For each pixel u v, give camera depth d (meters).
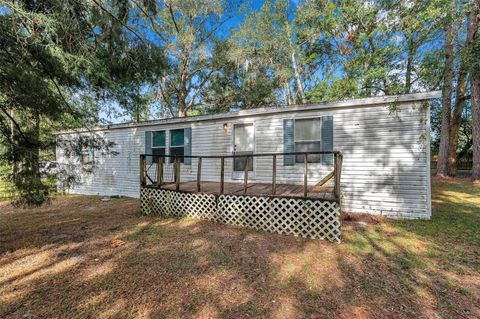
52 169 4.58
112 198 9.04
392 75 11.41
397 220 5.29
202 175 7.87
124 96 6.06
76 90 5.28
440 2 9.09
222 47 14.38
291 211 4.39
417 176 5.36
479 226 4.75
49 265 3.18
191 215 5.59
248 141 7.24
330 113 6.15
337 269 3.04
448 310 2.22
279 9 13.74
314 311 2.23
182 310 2.25
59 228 4.93
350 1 11.63
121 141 9.52
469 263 3.15
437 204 6.77
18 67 3.42
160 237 4.27
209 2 12.30
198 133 7.95
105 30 4.94
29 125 4.52
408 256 3.40
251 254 3.52
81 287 2.63
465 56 9.12
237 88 16.22
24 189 4.00
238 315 2.18
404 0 10.18
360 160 5.87
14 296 2.47
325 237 4.09
